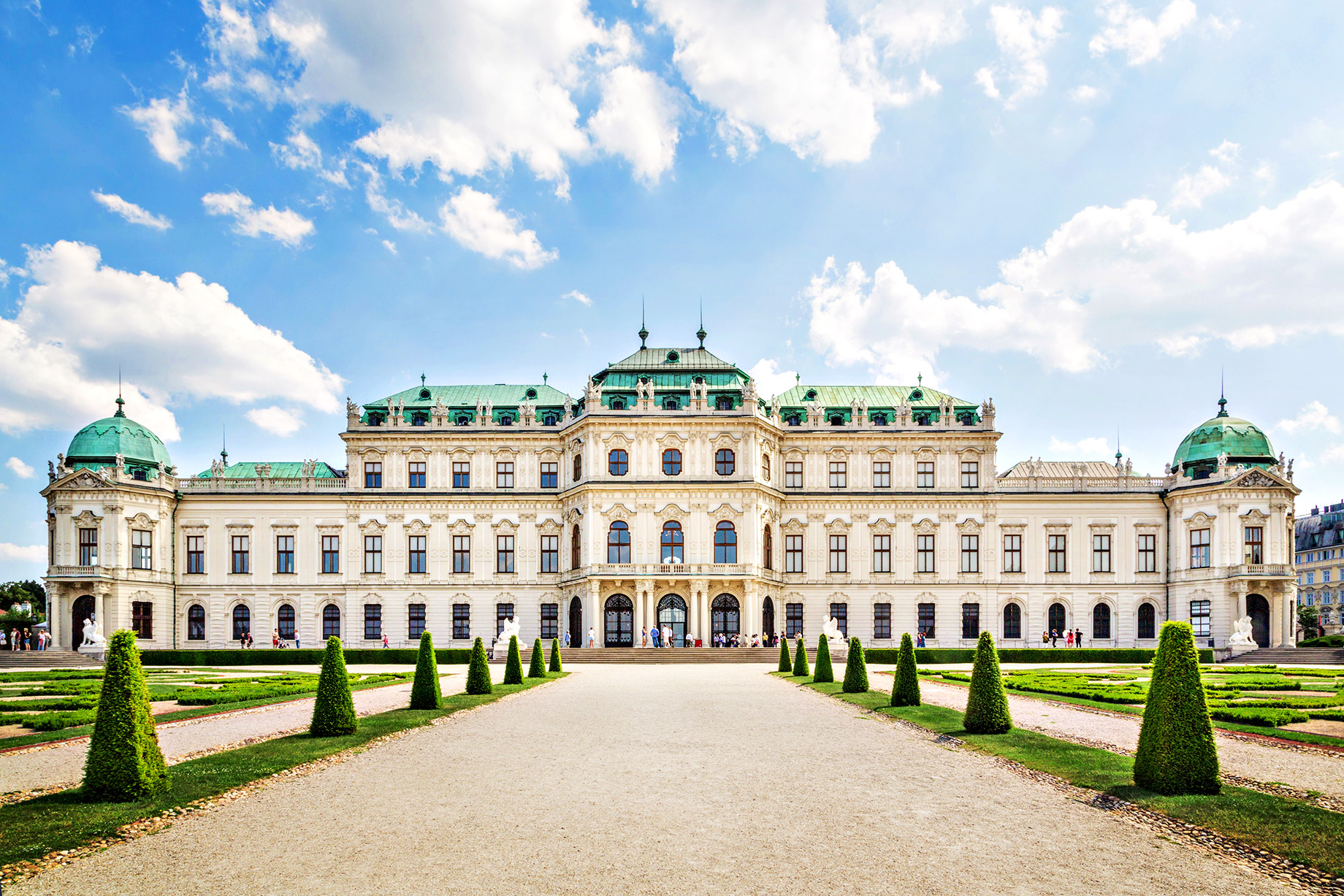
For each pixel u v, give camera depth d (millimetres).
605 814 20047
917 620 98750
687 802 21141
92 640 81688
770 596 96438
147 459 97188
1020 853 17375
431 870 16500
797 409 102875
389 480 100062
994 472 100188
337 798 21547
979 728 30672
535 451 101062
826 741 29625
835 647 83062
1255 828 18250
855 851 17500
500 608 98812
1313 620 149500
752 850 17578
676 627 93812
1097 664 83125
